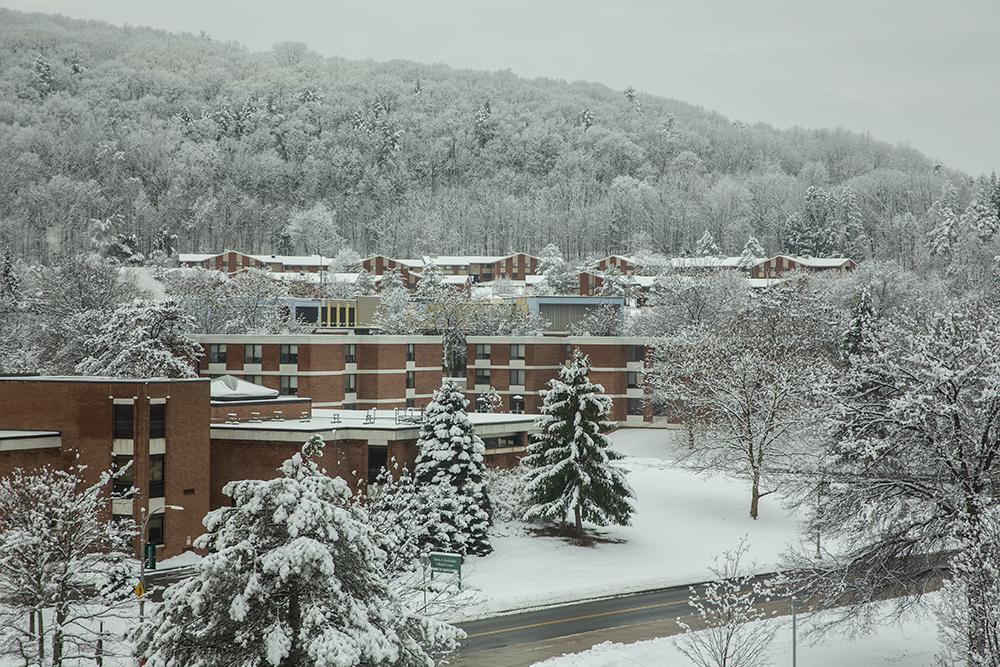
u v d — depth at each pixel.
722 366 79.94
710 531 67.25
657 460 88.00
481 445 60.59
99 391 56.19
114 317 91.69
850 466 40.78
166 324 91.75
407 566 39.03
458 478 59.44
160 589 49.03
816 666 39.44
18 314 125.62
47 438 55.91
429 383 107.38
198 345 93.44
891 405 37.00
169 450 57.31
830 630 42.88
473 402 112.31
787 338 98.19
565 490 62.94
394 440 61.88
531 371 110.06
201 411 59.25
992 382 35.56
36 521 36.75
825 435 39.91
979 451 36.88
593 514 62.25
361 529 24.53
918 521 38.81
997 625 28.00
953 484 37.25
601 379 108.12
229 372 98.50
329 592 23.58
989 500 35.41
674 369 91.88
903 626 45.19
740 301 127.50
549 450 63.12
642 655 39.38
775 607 48.78
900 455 37.94
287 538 23.91
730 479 79.56
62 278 115.69
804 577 39.72
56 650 34.84
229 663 23.44
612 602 50.72
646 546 62.62
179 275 141.50
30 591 34.91
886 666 39.47
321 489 24.48
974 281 165.88
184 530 58.09
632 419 107.88
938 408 36.47
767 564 59.06
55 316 112.31
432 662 25.56
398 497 53.34
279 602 24.05
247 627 23.59
